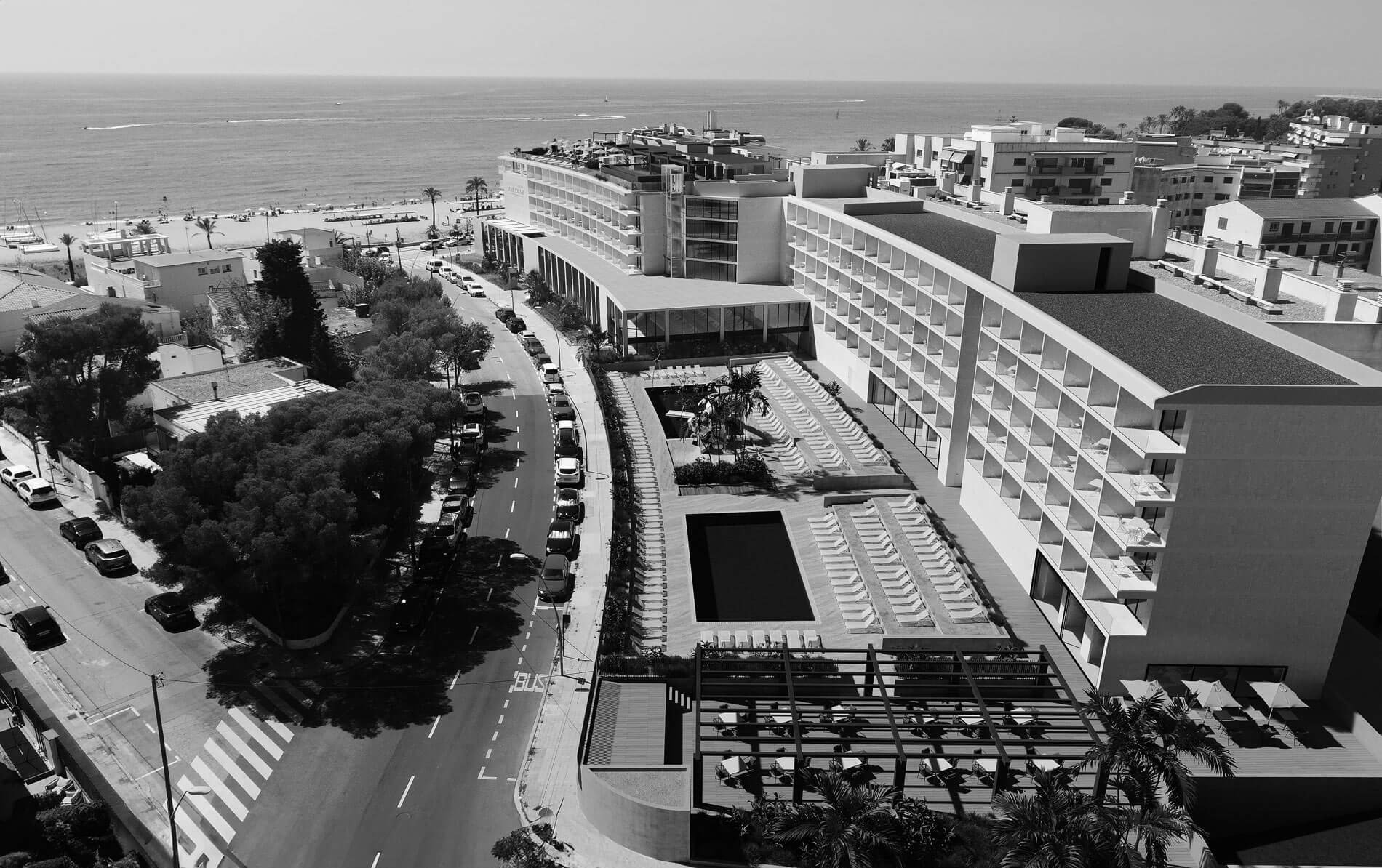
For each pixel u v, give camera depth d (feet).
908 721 183.01
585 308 483.92
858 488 289.33
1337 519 180.86
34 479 286.46
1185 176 581.53
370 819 164.14
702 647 201.77
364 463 224.53
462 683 201.26
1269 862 164.04
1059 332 217.15
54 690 197.16
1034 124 640.58
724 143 582.35
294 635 214.90
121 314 299.17
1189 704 166.71
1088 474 207.62
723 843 160.04
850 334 377.91
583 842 161.07
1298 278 265.13
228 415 236.02
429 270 596.29
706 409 305.32
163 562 210.59
